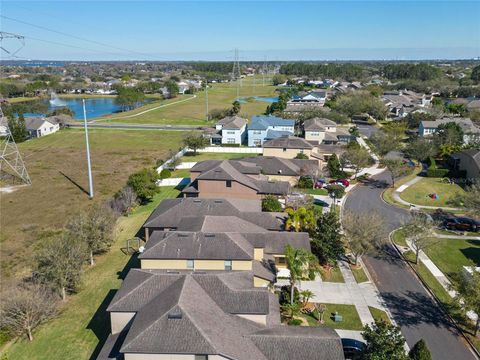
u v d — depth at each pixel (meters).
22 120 139.00
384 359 30.66
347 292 46.91
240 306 35.78
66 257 46.81
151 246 46.62
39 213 73.69
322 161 99.00
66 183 91.69
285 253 43.19
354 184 86.88
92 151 121.44
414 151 100.75
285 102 182.00
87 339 39.06
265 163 86.31
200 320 32.09
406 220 67.19
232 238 46.56
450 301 45.31
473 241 60.25
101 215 58.25
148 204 75.88
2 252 58.47
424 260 54.56
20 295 41.97
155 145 128.62
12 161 109.50
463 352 37.69
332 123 130.88
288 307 41.69
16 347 38.19
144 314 33.91
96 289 47.91
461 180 88.12
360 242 51.19
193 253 44.81
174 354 29.98
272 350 32.06
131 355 30.30
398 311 43.62
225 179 70.44
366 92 182.75
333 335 33.75
